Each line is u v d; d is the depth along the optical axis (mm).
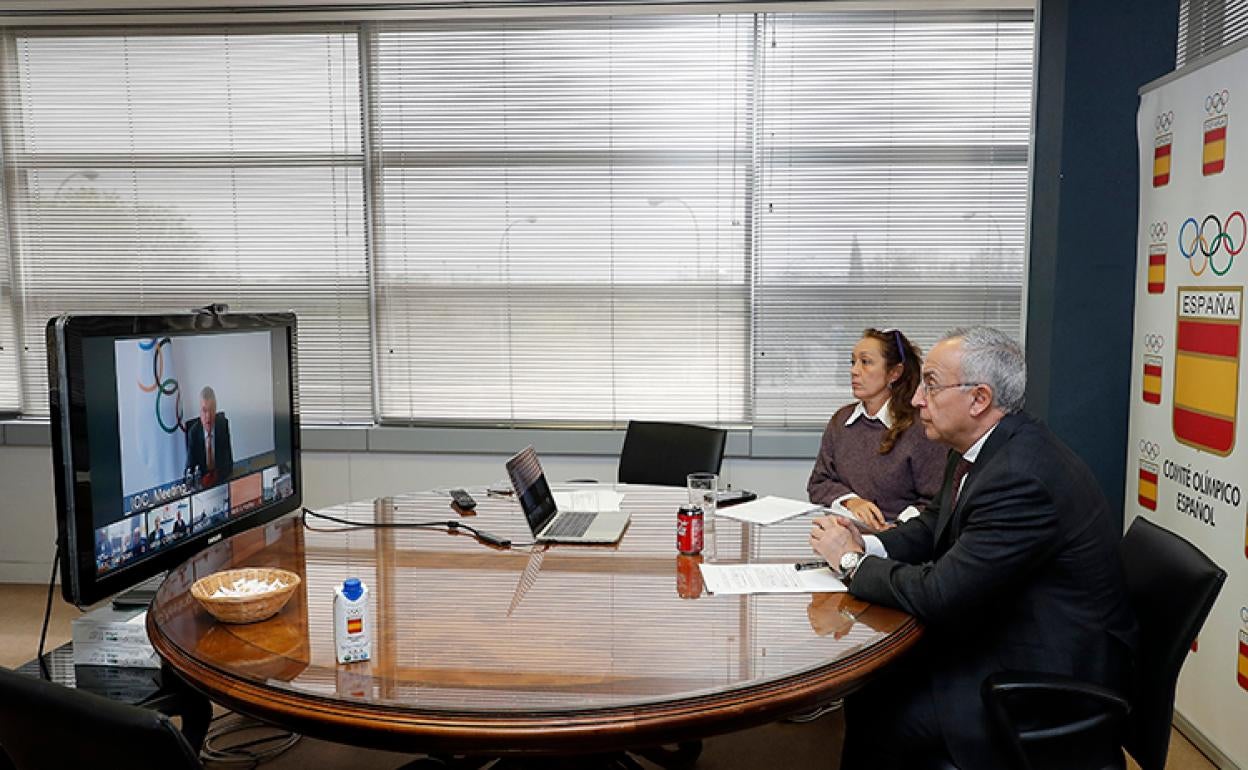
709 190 4137
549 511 2549
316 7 4070
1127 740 1823
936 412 1968
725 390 4230
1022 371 1923
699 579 2045
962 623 1881
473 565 2160
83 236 4371
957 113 4023
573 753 1398
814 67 4047
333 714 1419
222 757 2705
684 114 4113
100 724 1156
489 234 4234
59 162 4336
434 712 1400
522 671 1537
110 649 2145
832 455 3268
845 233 4113
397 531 2492
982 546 1779
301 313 4340
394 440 4270
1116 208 3168
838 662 1589
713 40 4066
